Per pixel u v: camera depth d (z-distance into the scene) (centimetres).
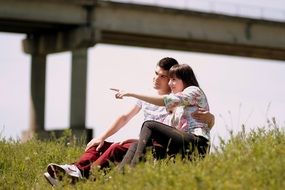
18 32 6419
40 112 6675
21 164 1038
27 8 5544
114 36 6431
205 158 768
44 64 6644
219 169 687
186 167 732
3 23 5850
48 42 6341
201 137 841
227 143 787
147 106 891
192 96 848
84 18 5828
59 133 5681
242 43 6600
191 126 848
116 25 5950
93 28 5825
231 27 6544
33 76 6650
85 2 5772
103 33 6269
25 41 6650
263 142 777
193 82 870
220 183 627
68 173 850
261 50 7238
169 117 877
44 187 887
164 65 891
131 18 6022
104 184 770
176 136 823
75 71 6172
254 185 635
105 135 877
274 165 670
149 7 6034
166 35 6188
